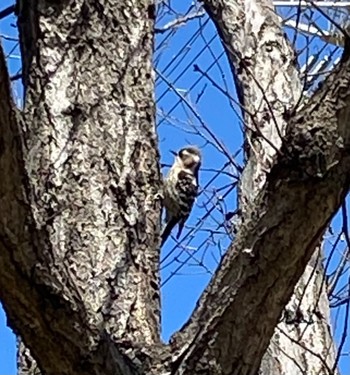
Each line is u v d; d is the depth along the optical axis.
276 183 2.78
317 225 2.78
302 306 4.39
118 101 3.76
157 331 3.49
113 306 3.44
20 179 2.70
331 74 2.81
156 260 3.63
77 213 3.56
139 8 3.92
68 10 3.81
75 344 2.94
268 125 4.64
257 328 2.92
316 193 2.73
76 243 3.51
